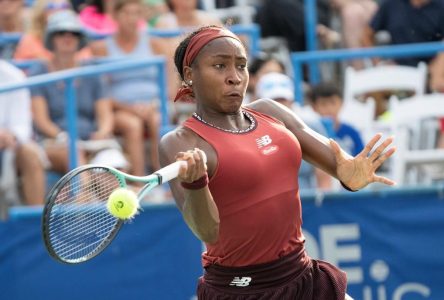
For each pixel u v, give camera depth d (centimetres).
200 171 956
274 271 1080
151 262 1811
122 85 2070
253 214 1060
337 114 2125
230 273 1087
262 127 1091
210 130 1071
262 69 2195
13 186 1944
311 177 1981
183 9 2395
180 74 1109
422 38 2391
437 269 1825
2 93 1903
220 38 1062
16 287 1795
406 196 1828
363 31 2478
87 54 2192
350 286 1822
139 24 2245
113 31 2270
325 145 1109
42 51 2202
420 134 2128
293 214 1084
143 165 2061
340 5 2627
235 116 1091
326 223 1820
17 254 1794
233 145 1064
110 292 1803
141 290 1811
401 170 2042
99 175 1141
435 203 1831
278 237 1073
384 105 2247
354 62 2488
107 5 2419
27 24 2391
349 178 1084
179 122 2138
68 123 1939
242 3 2617
